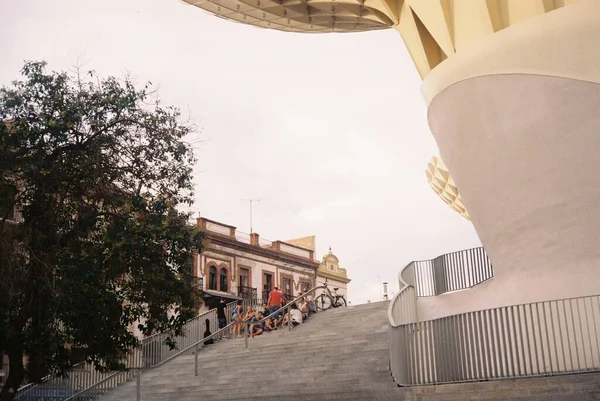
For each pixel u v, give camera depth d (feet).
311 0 71.20
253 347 69.77
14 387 41.96
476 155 54.49
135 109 46.96
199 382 62.59
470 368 43.96
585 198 48.78
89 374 69.92
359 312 74.54
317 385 52.70
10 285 40.11
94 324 42.73
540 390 39.14
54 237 43.11
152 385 64.34
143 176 46.93
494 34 50.55
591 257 49.80
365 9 69.15
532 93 48.93
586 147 47.65
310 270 189.37
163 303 46.60
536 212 51.85
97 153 44.57
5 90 44.52
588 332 42.39
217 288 158.61
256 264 170.91
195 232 48.26
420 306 72.28
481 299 63.82
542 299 51.13
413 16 61.16
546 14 47.62
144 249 44.73
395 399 46.06
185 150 47.93
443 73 54.39
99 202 45.42
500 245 56.08
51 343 40.73
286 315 83.71
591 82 46.11
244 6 74.49
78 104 44.37
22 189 44.34
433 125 58.49
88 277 42.19
